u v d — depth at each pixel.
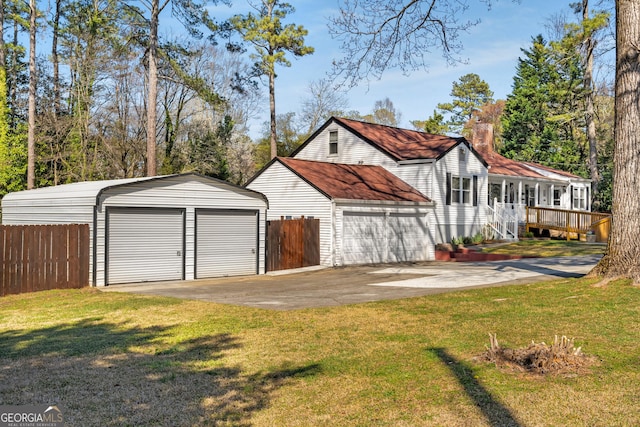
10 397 6.04
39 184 32.31
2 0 32.34
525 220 35.50
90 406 5.78
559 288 12.48
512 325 9.16
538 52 49.28
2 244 14.27
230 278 19.41
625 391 5.89
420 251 27.31
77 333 9.43
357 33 16.30
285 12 40.41
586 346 7.66
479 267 20.89
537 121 50.97
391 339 8.55
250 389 6.34
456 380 6.44
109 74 34.62
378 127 33.81
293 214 25.05
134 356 7.80
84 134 33.38
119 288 16.03
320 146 33.16
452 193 29.72
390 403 5.80
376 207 25.00
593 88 39.81
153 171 28.77
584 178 43.28
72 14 35.25
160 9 28.95
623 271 12.12
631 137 12.22
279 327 9.64
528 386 6.14
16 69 35.97
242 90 40.47
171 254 18.28
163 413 5.60
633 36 12.24
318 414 5.55
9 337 9.20
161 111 45.31
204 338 8.88
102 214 16.58
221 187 19.80
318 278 18.88
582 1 35.69
